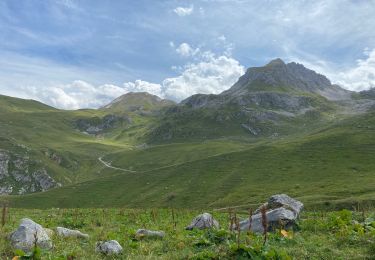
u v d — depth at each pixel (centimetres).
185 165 19500
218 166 18312
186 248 1552
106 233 2080
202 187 15962
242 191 14450
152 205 15025
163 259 1414
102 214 3681
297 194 12681
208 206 13488
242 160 18525
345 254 1427
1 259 1395
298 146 19462
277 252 1364
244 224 2139
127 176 19675
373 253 1416
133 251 1574
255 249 1388
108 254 1497
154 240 1855
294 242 1652
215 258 1362
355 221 2030
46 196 18050
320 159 16912
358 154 16788
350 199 8988
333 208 8631
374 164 15212
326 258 1400
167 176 18462
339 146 18488
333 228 1988
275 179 15338
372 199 8706
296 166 16538
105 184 18925
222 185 15712
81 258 1442
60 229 1945
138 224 2803
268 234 1747
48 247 1592
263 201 12481
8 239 1658
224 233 1673
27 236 1609
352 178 13700
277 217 2034
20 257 1382
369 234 1662
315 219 2314
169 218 3350
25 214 3747
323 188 12850
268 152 19100
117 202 16388
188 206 14125
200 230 2041
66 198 17550
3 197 18238
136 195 16838
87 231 2406
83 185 19212
